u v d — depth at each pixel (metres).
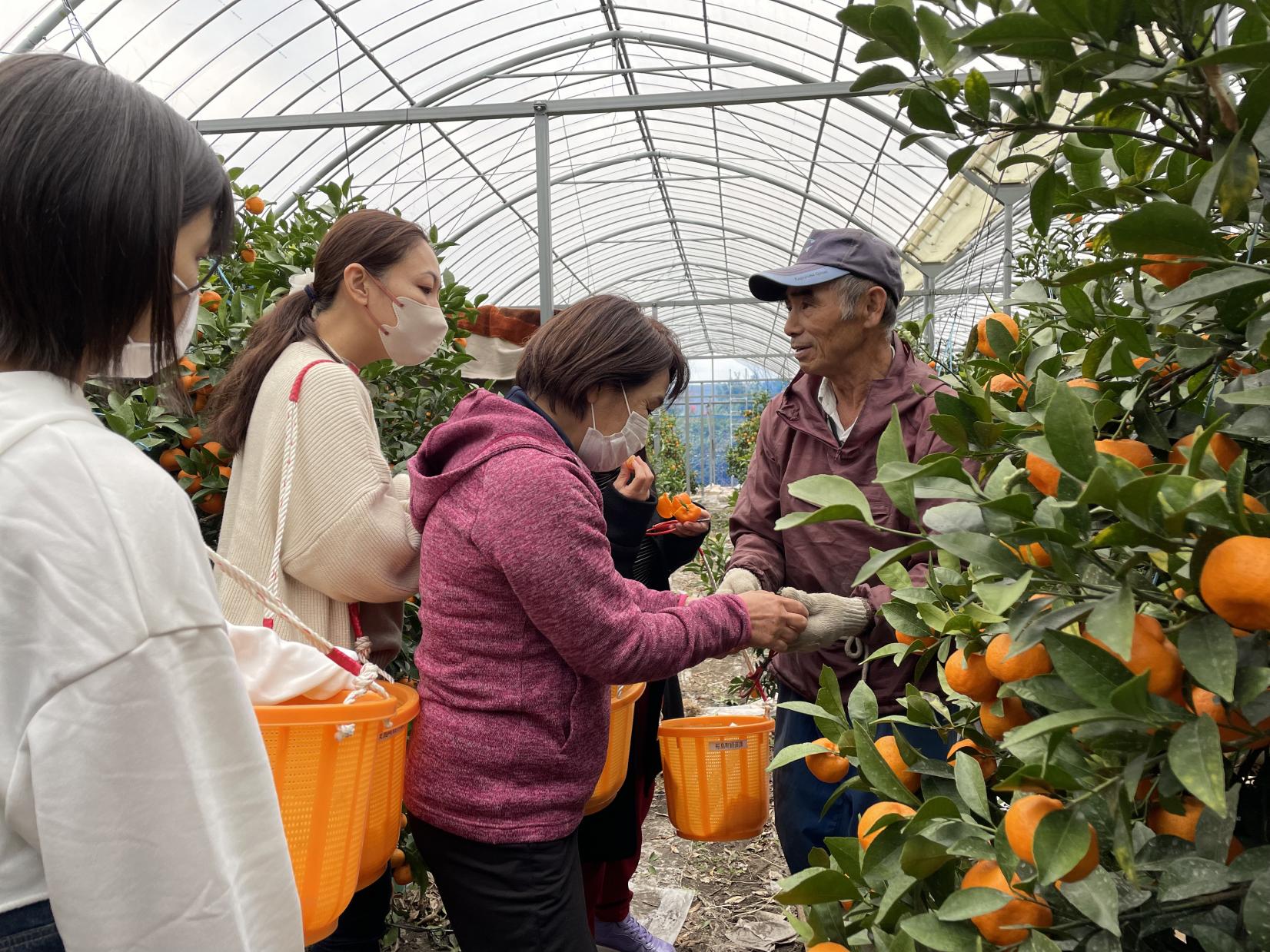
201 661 0.87
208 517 2.56
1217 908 0.75
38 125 0.84
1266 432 0.77
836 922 1.01
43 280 0.84
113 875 0.81
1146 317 1.00
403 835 2.73
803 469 2.32
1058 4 0.74
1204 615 0.69
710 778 2.29
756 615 1.78
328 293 2.02
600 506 1.66
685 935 3.14
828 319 2.19
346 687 1.48
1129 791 0.69
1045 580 0.77
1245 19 0.76
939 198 13.85
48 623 0.80
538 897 1.61
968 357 1.35
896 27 0.84
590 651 1.55
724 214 19.05
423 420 3.22
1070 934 0.76
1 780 0.81
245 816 0.90
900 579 1.12
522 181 15.26
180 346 1.05
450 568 1.61
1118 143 1.04
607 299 1.84
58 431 0.84
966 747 1.07
